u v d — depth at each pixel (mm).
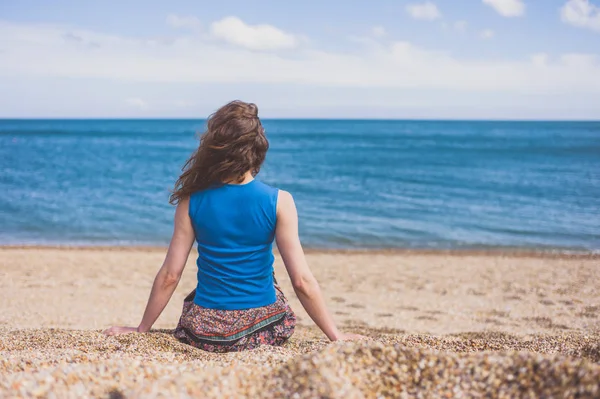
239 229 3111
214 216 3105
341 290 10023
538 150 57000
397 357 2242
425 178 32125
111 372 2334
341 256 13836
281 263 12492
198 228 3168
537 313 8398
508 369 2098
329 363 2178
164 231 17234
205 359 2928
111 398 2109
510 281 10930
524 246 15461
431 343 3498
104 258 13000
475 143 73188
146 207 21344
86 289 9844
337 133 116375
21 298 9000
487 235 16969
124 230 17250
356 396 2000
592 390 1872
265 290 3236
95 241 15656
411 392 2096
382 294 9742
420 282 10773
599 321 7824
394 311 8508
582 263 13086
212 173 3076
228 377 2221
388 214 20484
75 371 2324
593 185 28391
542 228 18031
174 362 2783
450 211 21125
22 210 20375
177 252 3230
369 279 11016
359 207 22016
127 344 3223
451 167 38906
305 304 3205
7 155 45688
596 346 3221
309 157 48688
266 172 35125
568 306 8883
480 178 31922
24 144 62875
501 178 31797
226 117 3064
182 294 9562
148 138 82500
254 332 3217
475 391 2047
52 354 2889
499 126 176875
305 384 2062
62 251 13969
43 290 9672
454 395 2043
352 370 2174
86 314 8055
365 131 130250
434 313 8383
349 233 17109
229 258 3152
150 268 11883
